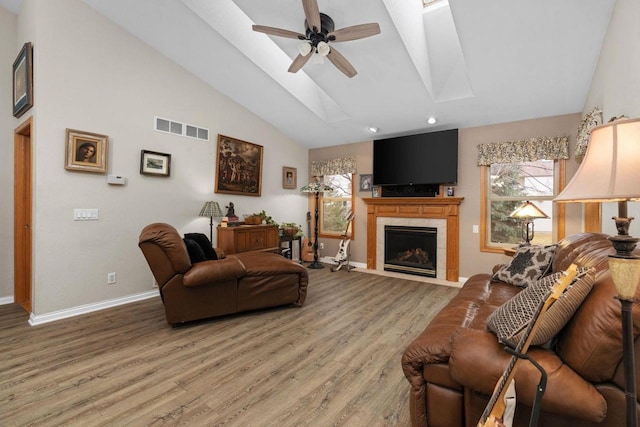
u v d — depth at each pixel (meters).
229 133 4.82
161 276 2.78
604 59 2.67
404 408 1.76
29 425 1.60
